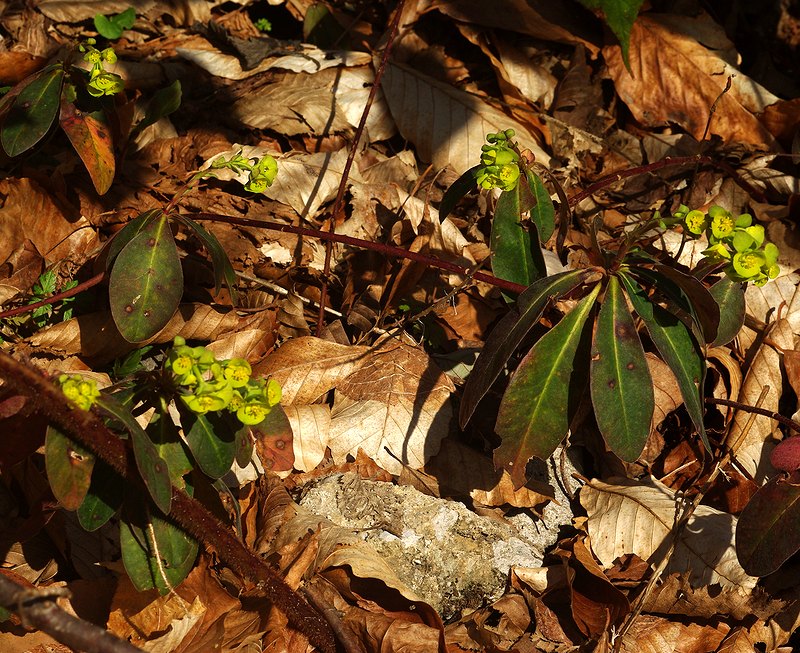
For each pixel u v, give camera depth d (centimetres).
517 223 64
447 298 66
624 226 77
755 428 68
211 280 70
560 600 63
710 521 65
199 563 60
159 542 56
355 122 78
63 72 65
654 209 77
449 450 67
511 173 61
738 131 79
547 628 62
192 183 62
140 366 67
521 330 59
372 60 80
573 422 67
